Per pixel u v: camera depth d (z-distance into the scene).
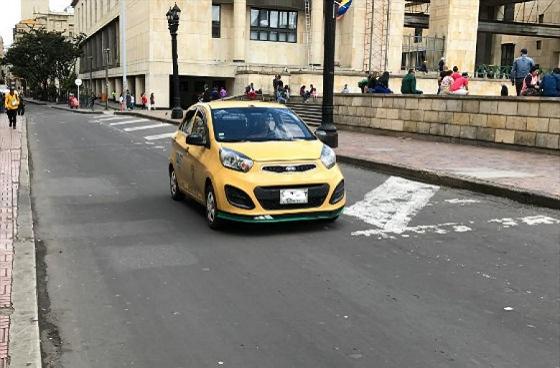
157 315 5.00
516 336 4.57
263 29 50.94
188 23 48.12
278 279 5.88
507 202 9.66
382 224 8.08
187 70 48.00
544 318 4.93
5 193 9.90
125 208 9.27
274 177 7.33
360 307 5.15
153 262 6.45
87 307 5.20
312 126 25.67
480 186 10.49
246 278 5.91
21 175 11.92
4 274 5.70
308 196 7.42
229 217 7.39
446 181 11.27
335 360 4.18
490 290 5.58
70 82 73.62
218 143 7.93
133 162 14.83
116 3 60.50
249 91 36.97
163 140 20.34
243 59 49.19
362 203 9.52
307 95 33.22
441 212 8.88
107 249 6.98
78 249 6.99
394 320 4.87
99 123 30.44
